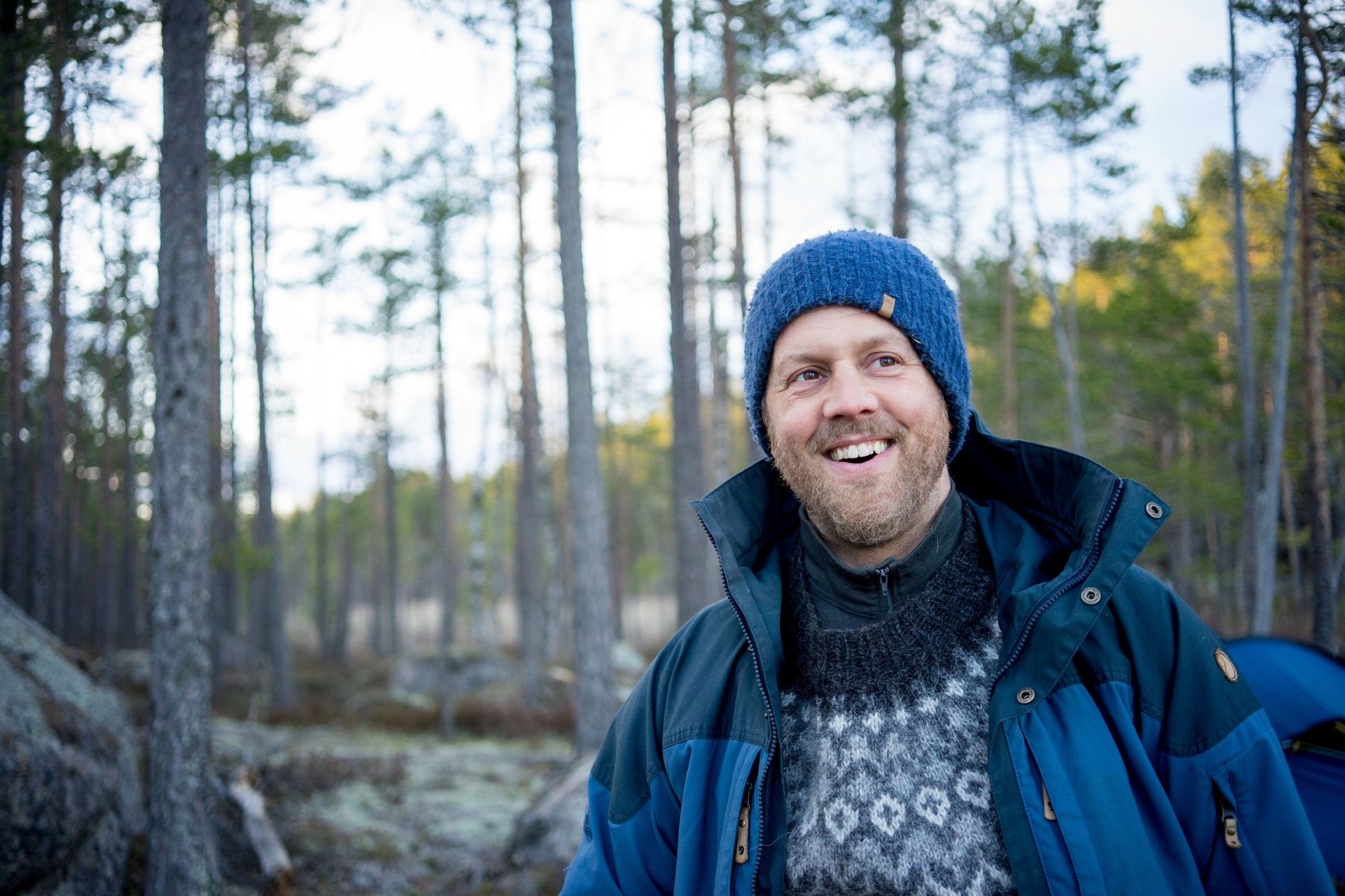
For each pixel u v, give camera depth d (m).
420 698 17.78
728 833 1.17
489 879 6.59
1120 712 1.09
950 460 1.32
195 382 4.98
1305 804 1.16
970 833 1.09
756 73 12.13
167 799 4.75
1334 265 3.30
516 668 19.81
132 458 16.88
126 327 14.37
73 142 8.14
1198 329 13.88
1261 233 4.15
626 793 1.36
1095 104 8.85
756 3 10.67
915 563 1.19
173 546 4.89
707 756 1.26
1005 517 1.31
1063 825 1.03
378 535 38.00
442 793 9.04
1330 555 3.37
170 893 4.67
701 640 1.39
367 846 6.98
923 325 1.16
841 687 1.20
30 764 4.26
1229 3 3.21
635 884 1.31
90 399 18.06
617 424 31.41
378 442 29.05
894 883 1.09
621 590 31.27
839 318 1.17
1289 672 1.21
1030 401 18.92
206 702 4.93
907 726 1.15
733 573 1.28
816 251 1.20
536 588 17.91
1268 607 3.69
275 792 8.04
